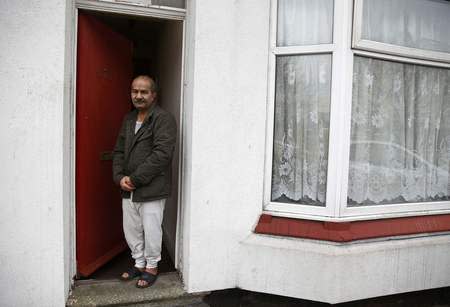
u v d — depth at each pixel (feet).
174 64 12.13
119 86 12.28
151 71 16.43
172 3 10.64
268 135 10.64
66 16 9.07
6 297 8.93
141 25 14.93
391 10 10.82
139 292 9.98
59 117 8.97
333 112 10.11
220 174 10.17
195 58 9.79
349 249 9.89
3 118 8.66
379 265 10.19
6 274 8.89
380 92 10.89
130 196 10.23
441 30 11.57
